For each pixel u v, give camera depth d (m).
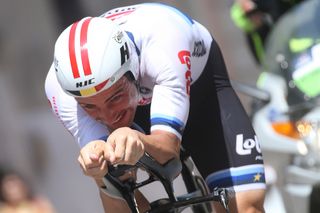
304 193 14.20
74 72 9.76
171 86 10.47
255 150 11.71
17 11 23.61
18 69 23.53
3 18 23.64
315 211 13.91
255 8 18.84
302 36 15.56
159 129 10.20
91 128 10.85
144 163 9.85
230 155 11.67
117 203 10.84
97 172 9.33
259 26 18.97
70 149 22.98
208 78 12.00
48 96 11.15
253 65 25.58
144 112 11.79
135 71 10.30
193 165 11.69
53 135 23.09
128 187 10.24
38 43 23.72
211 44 12.09
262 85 16.05
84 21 10.06
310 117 14.55
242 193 11.48
